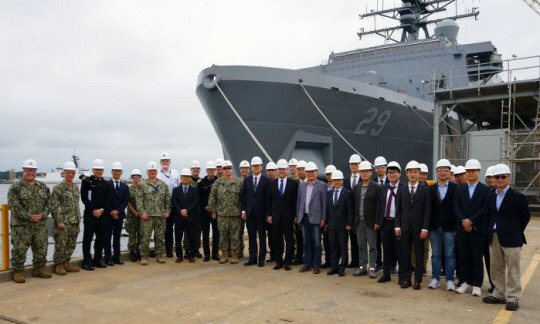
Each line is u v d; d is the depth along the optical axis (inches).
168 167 350.0
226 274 266.8
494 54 791.7
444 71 776.3
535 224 548.4
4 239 253.9
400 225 237.5
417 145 744.3
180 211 305.1
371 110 639.1
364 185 264.1
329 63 883.4
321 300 206.4
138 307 193.9
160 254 308.8
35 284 238.5
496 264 201.0
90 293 218.5
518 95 642.2
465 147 708.7
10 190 242.8
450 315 183.8
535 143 607.8
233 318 178.2
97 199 281.0
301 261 305.9
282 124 584.1
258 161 297.4
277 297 211.0
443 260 262.8
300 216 278.1
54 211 259.6
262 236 295.3
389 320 176.2
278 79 558.6
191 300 205.0
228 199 301.7
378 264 288.8
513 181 660.7
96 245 285.7
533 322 174.7
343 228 265.9
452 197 229.1
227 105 578.6
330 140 621.9
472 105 764.0
